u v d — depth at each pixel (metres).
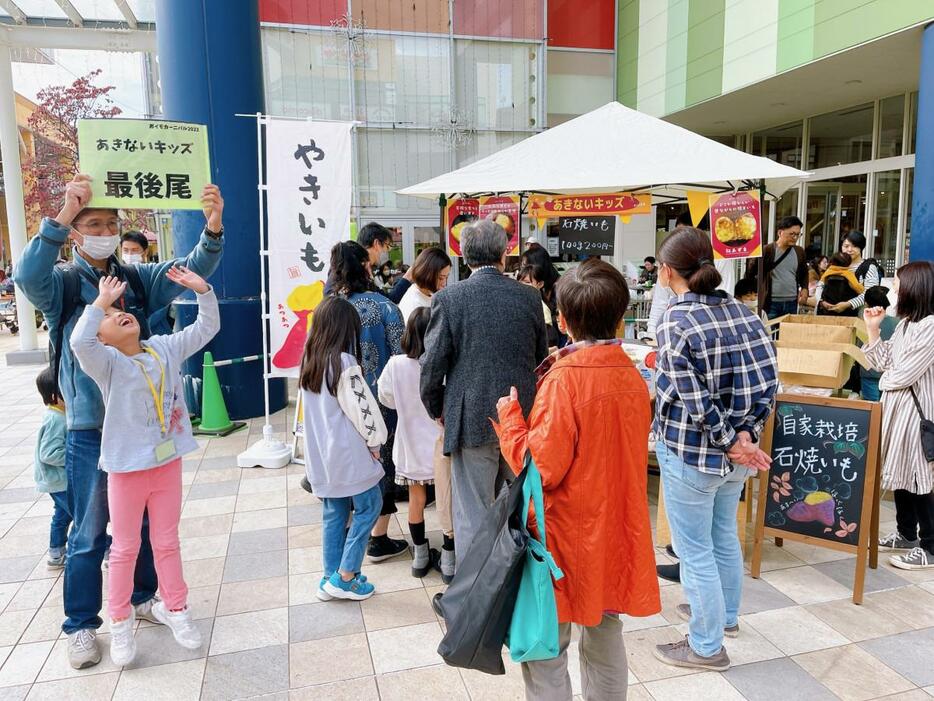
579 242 5.02
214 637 2.58
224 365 5.76
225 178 5.55
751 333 2.16
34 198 14.90
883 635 2.54
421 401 2.72
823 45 6.77
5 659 2.46
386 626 2.66
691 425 2.16
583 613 1.70
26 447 5.23
